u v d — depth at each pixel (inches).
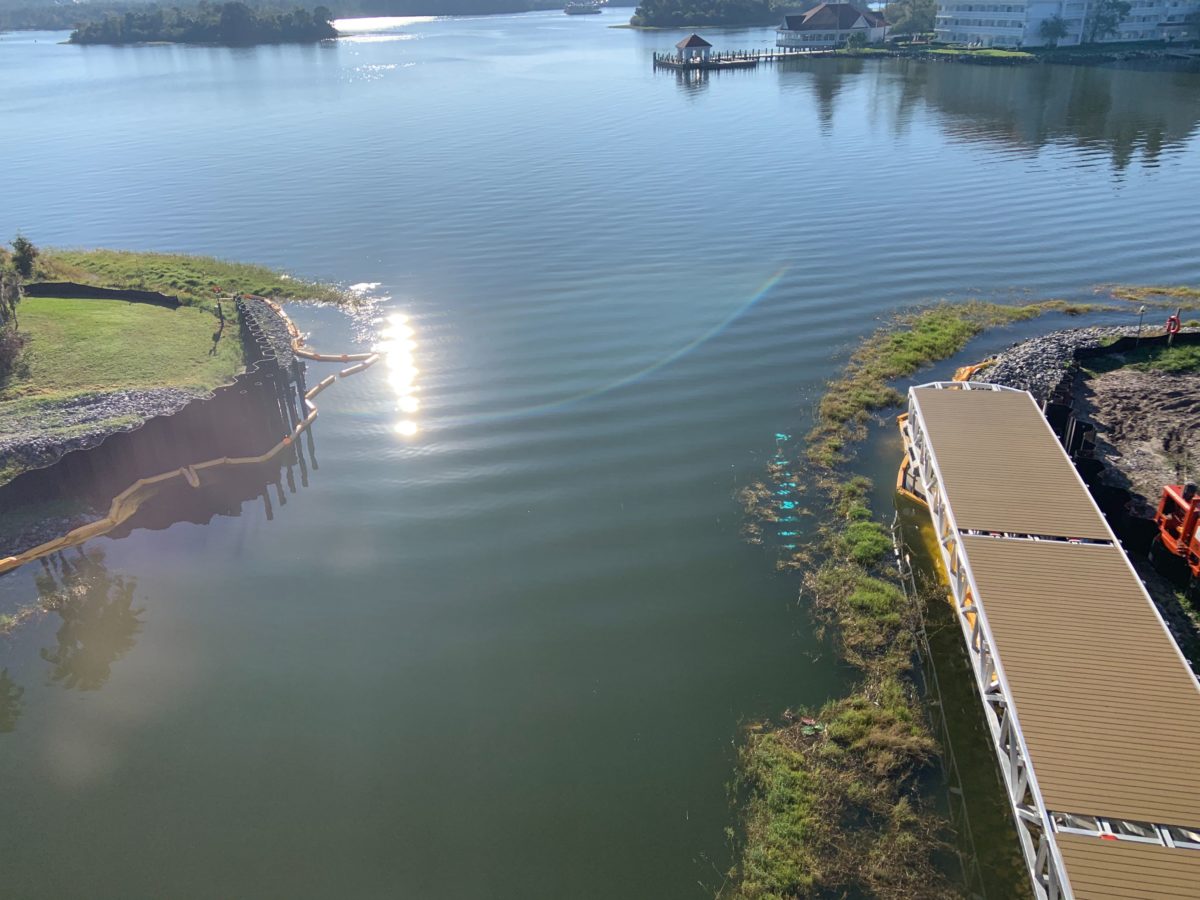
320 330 1713.8
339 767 756.6
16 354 1465.3
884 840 658.2
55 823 717.3
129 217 2591.0
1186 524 874.1
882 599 898.1
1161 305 1662.2
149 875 669.9
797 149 3152.1
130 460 1194.6
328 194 2768.2
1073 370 1358.3
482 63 6697.8
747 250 2085.4
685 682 821.9
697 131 3565.5
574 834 684.1
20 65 7854.3
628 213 2440.9
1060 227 2155.5
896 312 1680.6
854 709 772.6
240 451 1286.9
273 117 4298.7
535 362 1531.7
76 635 935.7
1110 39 5738.2
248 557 1053.2
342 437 1320.1
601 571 982.4
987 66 5157.5
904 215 2308.1
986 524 817.5
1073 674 639.1
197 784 748.6
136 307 1756.9
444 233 2317.9
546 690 823.7
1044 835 549.0
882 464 1165.7
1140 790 550.0
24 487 1121.4
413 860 671.1
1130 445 1168.8
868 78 4884.4
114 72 6860.2
